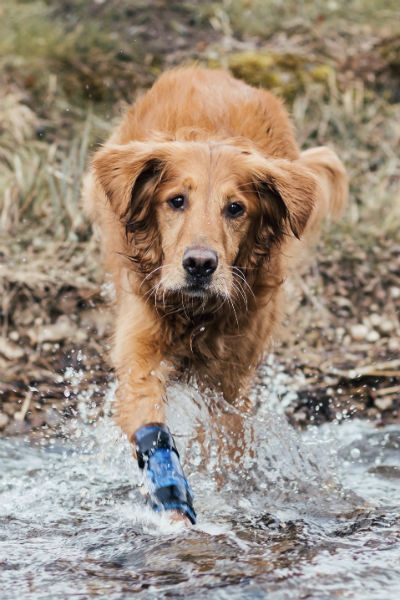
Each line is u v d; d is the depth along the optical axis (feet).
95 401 19.30
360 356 22.02
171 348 15.46
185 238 13.79
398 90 32.86
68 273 23.35
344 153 29.55
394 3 37.35
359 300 24.13
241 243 14.94
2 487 15.02
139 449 13.51
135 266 15.40
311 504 14.32
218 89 17.31
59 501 14.37
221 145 14.99
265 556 11.53
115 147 15.39
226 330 15.58
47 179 25.91
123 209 14.78
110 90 30.42
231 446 16.05
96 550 11.90
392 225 26.73
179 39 33.68
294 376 20.93
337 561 11.30
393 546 11.93
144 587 10.45
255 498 14.65
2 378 19.94
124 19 34.42
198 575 10.82
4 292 22.15
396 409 19.84
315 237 21.44
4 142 27.48
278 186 14.98
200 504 14.28
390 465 16.69
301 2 36.81
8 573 10.94
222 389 16.30
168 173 14.61
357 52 34.06
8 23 33.42
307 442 17.53
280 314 17.57
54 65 31.09
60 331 21.62
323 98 31.60
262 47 33.91
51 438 17.93
